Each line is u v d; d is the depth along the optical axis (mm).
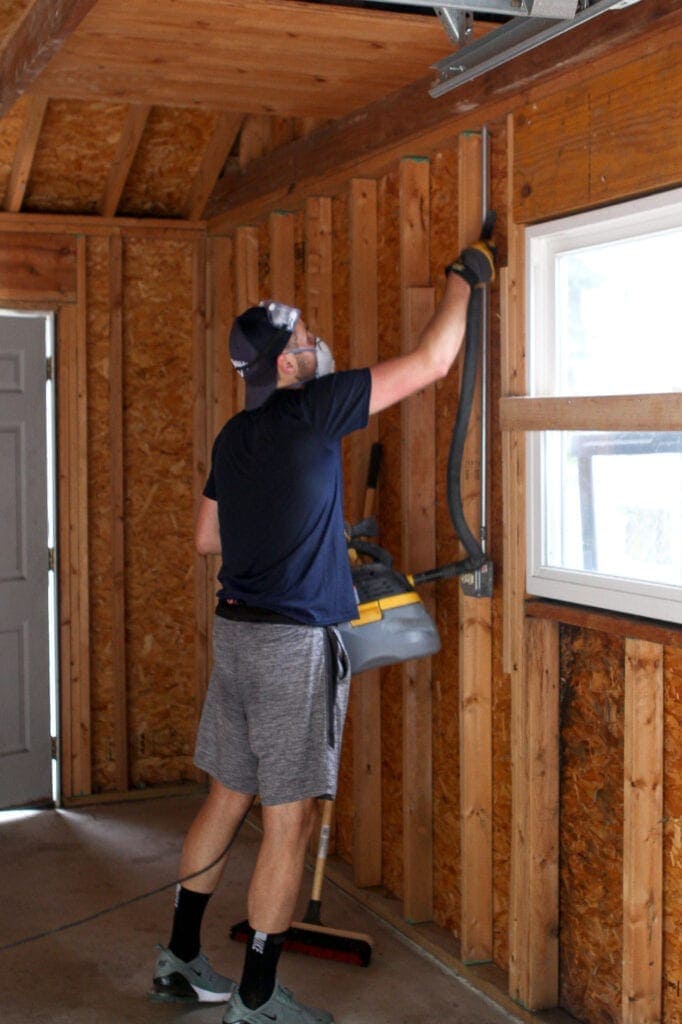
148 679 5125
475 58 2615
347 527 3168
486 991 3137
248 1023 2781
